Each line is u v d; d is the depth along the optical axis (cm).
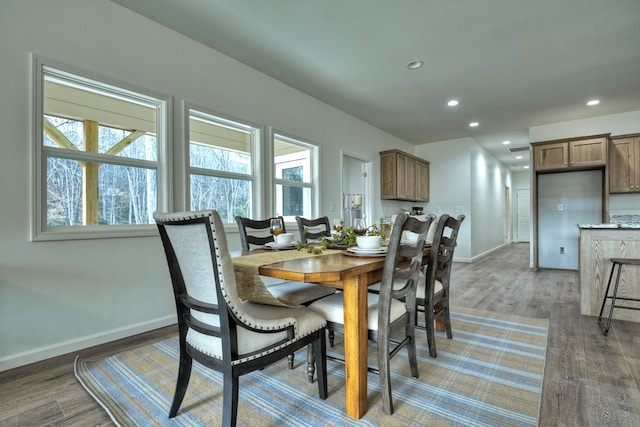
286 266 148
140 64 256
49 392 170
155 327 266
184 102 286
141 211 269
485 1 236
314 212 441
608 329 252
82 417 149
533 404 155
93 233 232
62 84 232
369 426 140
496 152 799
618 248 282
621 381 175
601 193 496
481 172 730
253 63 336
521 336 242
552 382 175
